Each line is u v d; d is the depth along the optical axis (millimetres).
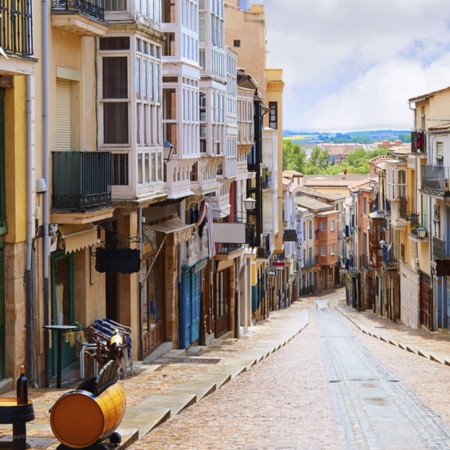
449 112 51250
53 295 22734
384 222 73438
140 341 29672
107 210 23766
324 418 18359
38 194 21359
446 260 45656
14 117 20125
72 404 13422
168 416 17875
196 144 33219
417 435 16406
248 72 66562
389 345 41219
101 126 25359
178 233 32156
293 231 81812
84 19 22594
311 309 87625
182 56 31094
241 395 21859
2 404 14148
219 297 44688
